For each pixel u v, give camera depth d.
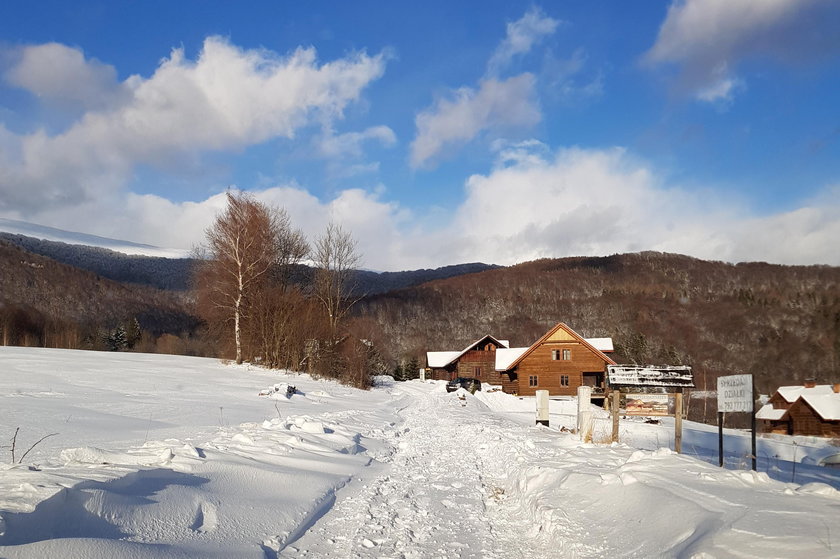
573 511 6.93
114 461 7.49
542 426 20.22
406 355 98.50
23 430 11.52
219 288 42.03
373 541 6.33
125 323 90.69
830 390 45.88
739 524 5.31
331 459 10.46
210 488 6.95
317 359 41.47
